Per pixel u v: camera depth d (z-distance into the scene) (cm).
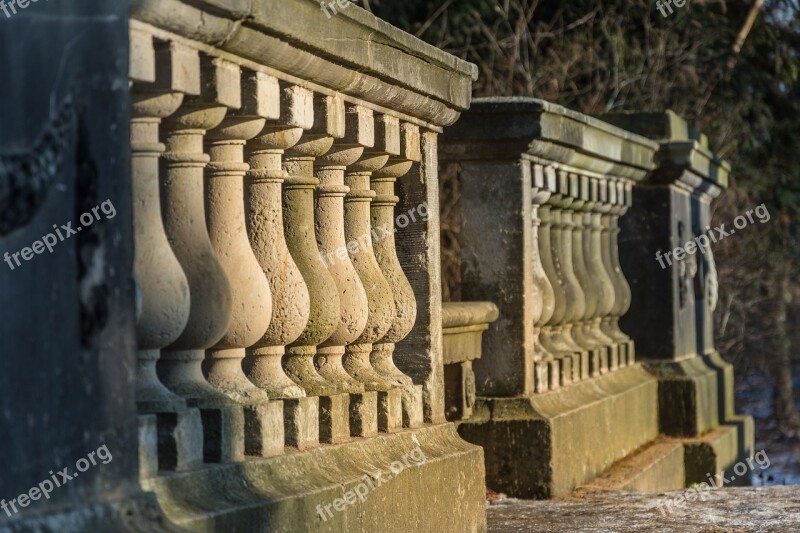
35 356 382
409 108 734
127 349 425
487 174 1035
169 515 480
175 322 510
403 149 751
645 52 2350
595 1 2277
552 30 2245
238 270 566
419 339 779
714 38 2459
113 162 418
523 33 2122
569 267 1183
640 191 1398
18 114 374
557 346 1145
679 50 2341
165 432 509
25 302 377
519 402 1009
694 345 1504
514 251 1030
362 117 680
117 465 420
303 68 591
